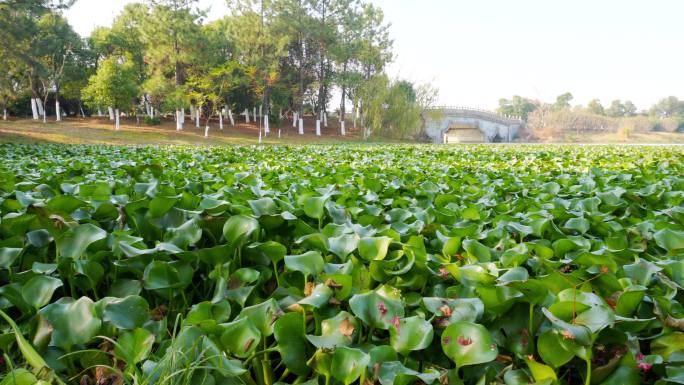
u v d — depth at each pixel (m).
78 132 36.88
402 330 1.50
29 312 1.77
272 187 4.43
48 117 51.88
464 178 5.67
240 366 1.43
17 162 8.00
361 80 52.50
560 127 94.88
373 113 52.25
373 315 1.59
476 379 1.46
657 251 2.55
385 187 4.74
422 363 1.53
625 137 92.00
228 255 2.13
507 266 2.04
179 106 41.47
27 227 2.44
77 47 47.41
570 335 1.27
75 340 1.54
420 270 1.96
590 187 4.64
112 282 2.15
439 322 1.58
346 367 1.36
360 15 52.56
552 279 1.71
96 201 3.02
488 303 1.56
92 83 43.25
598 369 1.33
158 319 1.94
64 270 2.04
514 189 4.67
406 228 2.70
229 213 2.84
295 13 46.91
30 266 2.29
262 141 43.88
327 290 1.70
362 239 2.14
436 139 67.19
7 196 3.34
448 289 1.86
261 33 44.75
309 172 6.38
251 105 57.41
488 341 1.38
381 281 2.00
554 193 4.46
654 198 3.78
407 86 59.69
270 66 43.94
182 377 1.31
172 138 39.81
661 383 1.29
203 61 41.81
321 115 62.44
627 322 1.42
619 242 2.42
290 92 51.16
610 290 1.78
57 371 1.51
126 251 1.96
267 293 2.17
